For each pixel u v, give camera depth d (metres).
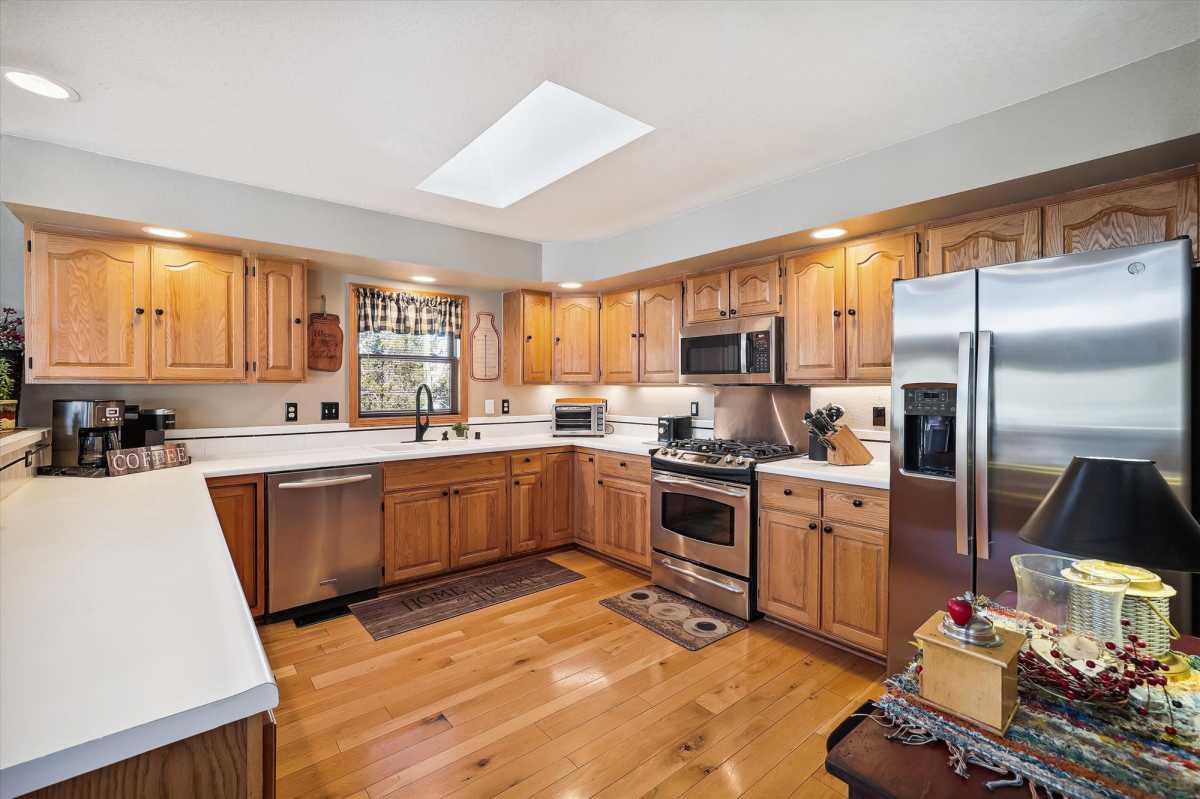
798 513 2.80
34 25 1.62
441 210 3.36
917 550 2.22
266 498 2.94
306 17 1.59
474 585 3.53
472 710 2.18
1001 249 2.37
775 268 3.26
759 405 3.62
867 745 0.90
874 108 2.13
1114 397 1.71
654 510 3.54
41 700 0.73
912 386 2.21
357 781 1.79
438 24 1.62
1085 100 1.92
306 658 2.59
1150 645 1.10
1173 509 0.93
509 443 3.95
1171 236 1.96
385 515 3.35
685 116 2.19
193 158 2.56
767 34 1.68
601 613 3.11
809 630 2.80
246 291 3.11
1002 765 0.83
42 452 2.69
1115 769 0.80
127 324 2.74
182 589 1.16
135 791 0.73
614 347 4.32
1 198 2.29
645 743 1.98
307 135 2.33
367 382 3.90
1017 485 1.90
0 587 1.16
